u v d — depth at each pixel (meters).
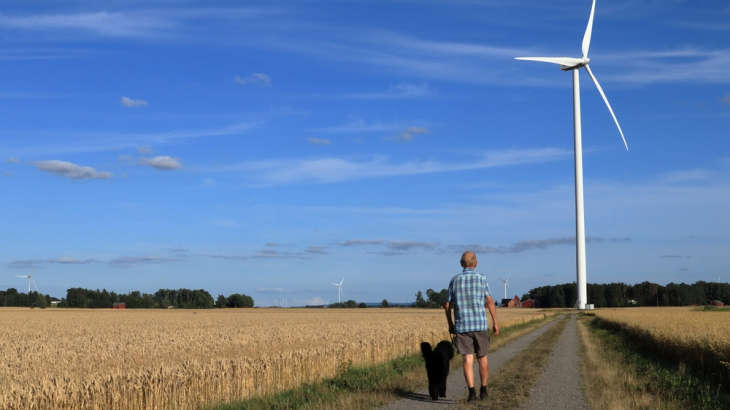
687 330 22.34
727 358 15.11
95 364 16.39
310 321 52.53
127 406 11.27
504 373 15.79
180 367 12.95
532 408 10.49
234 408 11.71
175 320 59.53
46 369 15.13
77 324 49.50
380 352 20.86
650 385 13.42
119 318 67.50
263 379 14.38
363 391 12.91
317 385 14.34
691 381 13.96
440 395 11.81
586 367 17.20
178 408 12.12
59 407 10.53
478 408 10.50
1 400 9.99
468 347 11.18
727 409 10.47
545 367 17.27
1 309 140.75
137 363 16.45
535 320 67.06
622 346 26.70
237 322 52.47
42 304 160.50
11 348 22.27
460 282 11.32
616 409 10.12
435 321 49.31
